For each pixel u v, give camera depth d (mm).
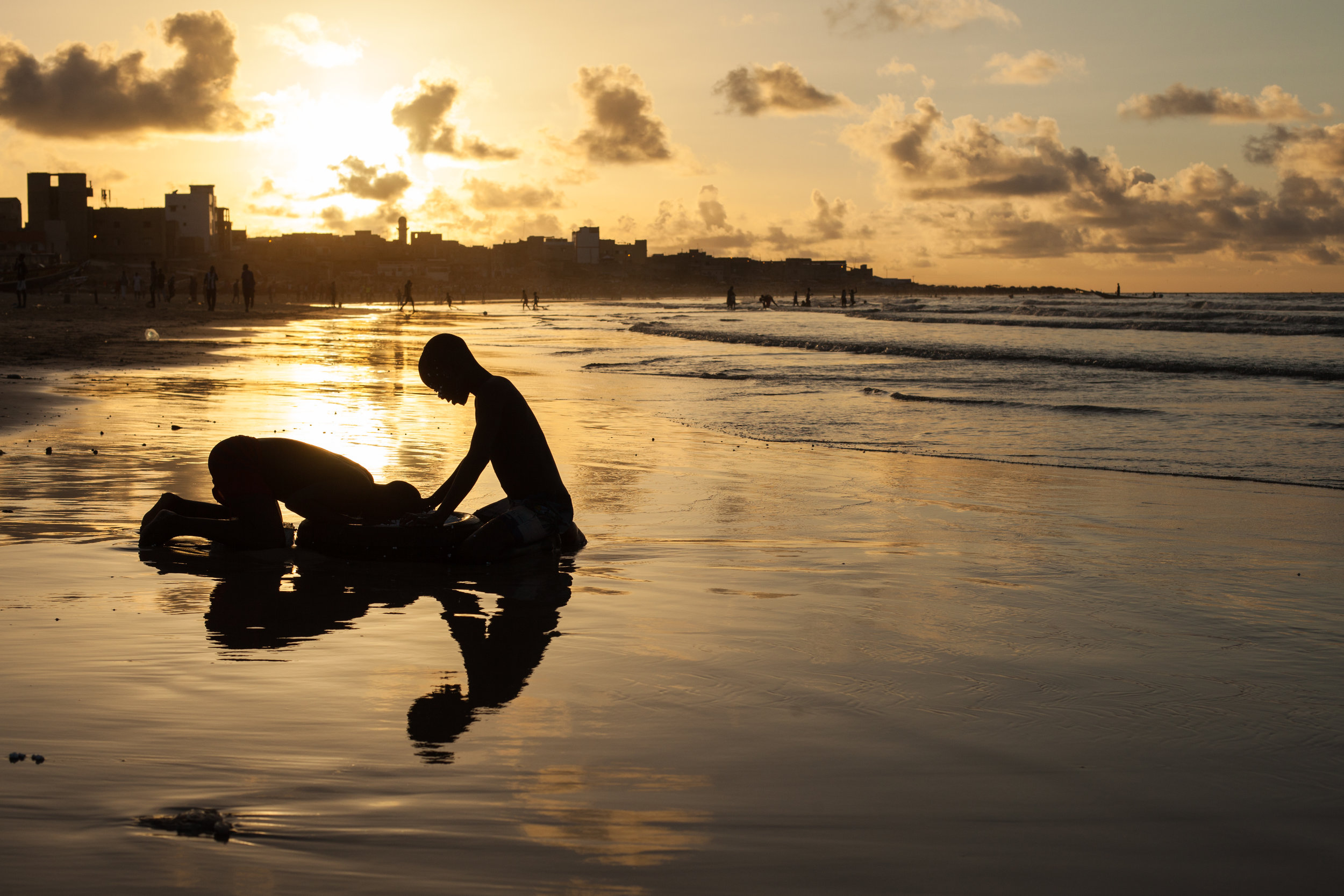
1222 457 9977
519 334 40094
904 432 11727
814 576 5090
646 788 2543
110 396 12211
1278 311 52312
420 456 8508
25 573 4770
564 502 5605
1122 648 3922
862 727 3010
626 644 3844
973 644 3939
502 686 3326
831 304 136375
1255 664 3732
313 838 2221
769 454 9867
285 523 5496
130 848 2137
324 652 3658
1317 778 2703
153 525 5242
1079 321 44688
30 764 2557
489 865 2127
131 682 3244
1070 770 2725
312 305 101000
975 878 2131
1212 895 2078
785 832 2324
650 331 41594
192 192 154500
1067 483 8438
